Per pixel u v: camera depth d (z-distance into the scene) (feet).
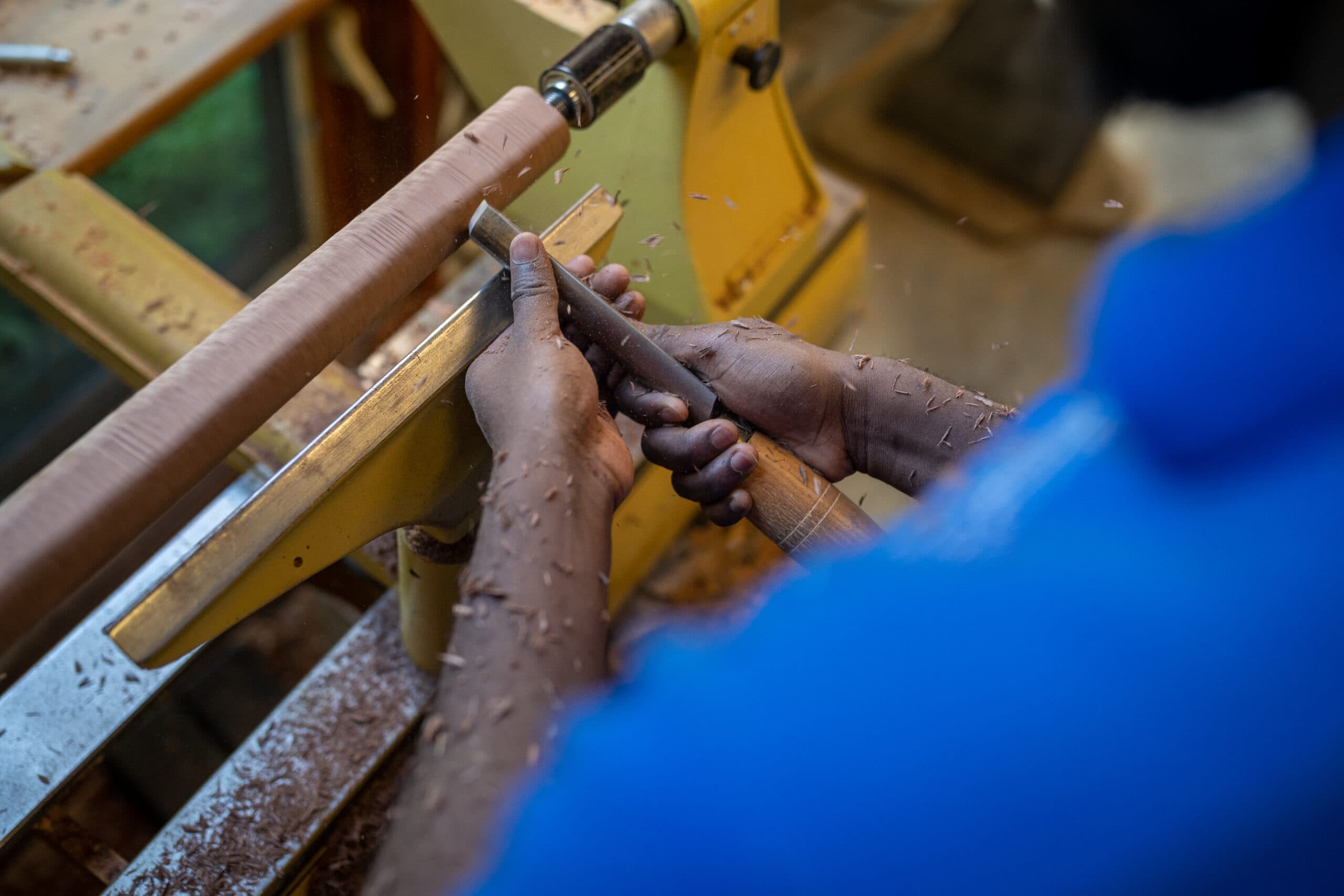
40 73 4.71
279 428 4.09
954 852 1.10
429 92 5.94
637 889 1.27
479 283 5.12
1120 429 1.07
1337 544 0.97
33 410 6.44
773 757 1.21
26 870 4.27
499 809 1.74
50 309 4.20
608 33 3.48
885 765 1.14
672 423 2.72
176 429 2.33
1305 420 0.97
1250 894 1.01
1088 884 1.04
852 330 6.22
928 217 7.84
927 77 8.21
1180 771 1.01
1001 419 2.77
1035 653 1.07
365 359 4.81
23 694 3.67
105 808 4.39
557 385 2.39
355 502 2.62
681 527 4.78
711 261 4.68
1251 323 0.96
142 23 4.90
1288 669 0.98
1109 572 1.05
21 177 4.38
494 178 2.82
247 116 5.98
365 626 3.97
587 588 2.16
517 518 2.19
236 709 4.75
